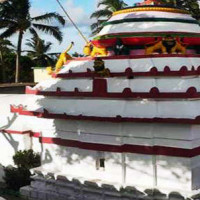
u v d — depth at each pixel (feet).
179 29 47.09
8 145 55.98
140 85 42.34
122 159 41.70
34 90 52.26
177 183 39.09
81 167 45.09
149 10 48.21
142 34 46.21
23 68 180.96
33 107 51.31
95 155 43.52
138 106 41.06
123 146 41.42
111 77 44.32
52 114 45.85
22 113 52.13
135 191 40.96
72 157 46.11
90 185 43.60
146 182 40.70
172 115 39.09
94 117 41.88
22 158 52.65
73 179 44.68
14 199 49.21
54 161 48.62
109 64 45.68
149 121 39.09
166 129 39.40
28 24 130.72
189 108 38.93
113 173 42.45
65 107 46.44
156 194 40.14
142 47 47.67
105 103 43.01
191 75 42.01
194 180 38.83
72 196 45.27
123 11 49.83
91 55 53.62
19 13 130.00
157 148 39.96
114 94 42.11
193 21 49.88
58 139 47.39
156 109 40.14
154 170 40.29
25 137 53.93
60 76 49.49
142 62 43.98
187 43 48.49
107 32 48.83
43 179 48.42
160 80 42.04
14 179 51.96
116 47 47.42
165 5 48.83
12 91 109.40
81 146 44.14
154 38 46.34
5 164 56.49
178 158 38.86
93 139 43.21
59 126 47.19
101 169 43.42
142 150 40.47
